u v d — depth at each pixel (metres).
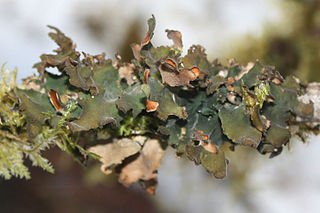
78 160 0.29
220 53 0.54
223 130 0.27
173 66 0.26
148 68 0.27
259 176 0.60
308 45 0.47
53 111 0.28
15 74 0.28
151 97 0.27
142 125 0.28
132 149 0.29
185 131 0.28
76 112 0.27
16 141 0.28
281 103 0.28
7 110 0.28
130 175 0.29
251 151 0.57
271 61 0.48
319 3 0.47
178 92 0.28
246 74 0.28
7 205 0.60
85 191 0.66
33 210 0.61
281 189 0.59
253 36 0.51
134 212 0.66
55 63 0.27
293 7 0.48
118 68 0.28
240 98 0.28
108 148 0.29
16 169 0.28
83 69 0.27
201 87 0.27
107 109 0.27
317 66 0.46
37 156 0.28
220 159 0.28
